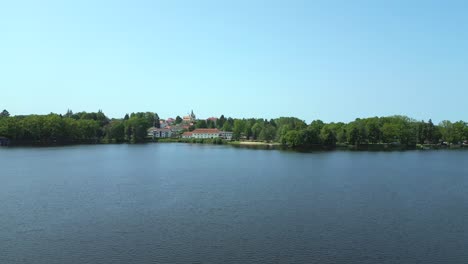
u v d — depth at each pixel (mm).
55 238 51469
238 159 165625
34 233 53469
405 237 52000
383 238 51594
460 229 55625
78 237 51875
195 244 49188
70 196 78375
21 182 96188
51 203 71688
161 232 54031
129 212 65000
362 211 65875
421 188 88625
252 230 54906
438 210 66812
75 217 61812
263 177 107062
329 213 64375
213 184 94375
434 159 166375
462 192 83750
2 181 97750
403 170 124000
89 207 68625
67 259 44344
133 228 55844
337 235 52750
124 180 100938
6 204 70750
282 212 65062
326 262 43625
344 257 45031
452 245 49062
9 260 43969
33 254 45781
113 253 46125
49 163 143125
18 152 197875
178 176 109250
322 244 49219
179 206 69500
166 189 87125
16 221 59438
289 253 46156
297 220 60062
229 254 45844
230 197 77688
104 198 76438
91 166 134375
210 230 54875
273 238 51438
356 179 102812
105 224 57844
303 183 95938
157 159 165250
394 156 181750
